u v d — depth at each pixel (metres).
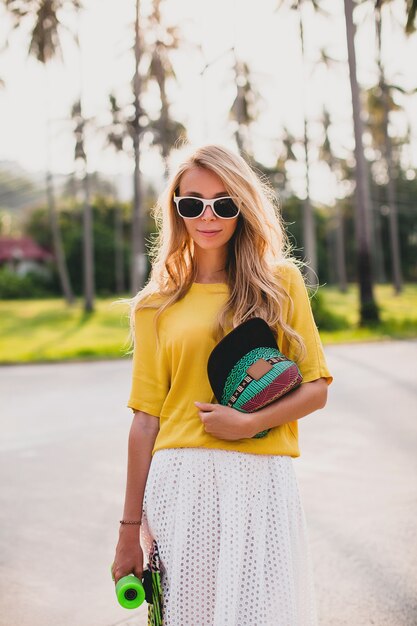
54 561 3.89
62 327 27.78
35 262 67.75
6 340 22.20
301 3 31.27
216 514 1.88
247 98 40.69
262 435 1.90
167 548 1.93
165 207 2.14
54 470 5.86
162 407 2.05
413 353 14.61
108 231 61.56
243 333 1.88
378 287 62.41
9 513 4.73
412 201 72.69
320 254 73.50
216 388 1.88
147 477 2.04
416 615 3.04
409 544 3.85
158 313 2.04
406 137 61.25
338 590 3.31
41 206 69.88
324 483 5.12
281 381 1.82
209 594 1.88
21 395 10.22
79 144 42.47
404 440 6.51
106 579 3.64
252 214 2.01
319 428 7.12
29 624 3.14
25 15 33.19
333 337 19.44
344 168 63.00
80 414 8.50
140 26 32.28
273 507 1.90
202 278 2.08
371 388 9.80
